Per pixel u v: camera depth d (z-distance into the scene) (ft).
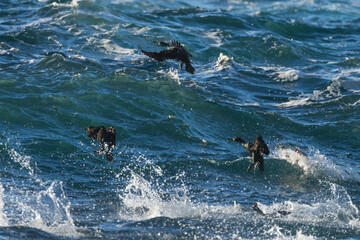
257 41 356.38
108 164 176.86
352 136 222.07
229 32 369.91
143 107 225.56
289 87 278.05
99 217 142.20
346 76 295.28
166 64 284.41
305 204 159.84
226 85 270.26
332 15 544.21
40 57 276.41
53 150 180.65
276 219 146.72
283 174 182.60
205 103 236.22
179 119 218.38
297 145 210.59
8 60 263.70
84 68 257.96
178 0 554.87
